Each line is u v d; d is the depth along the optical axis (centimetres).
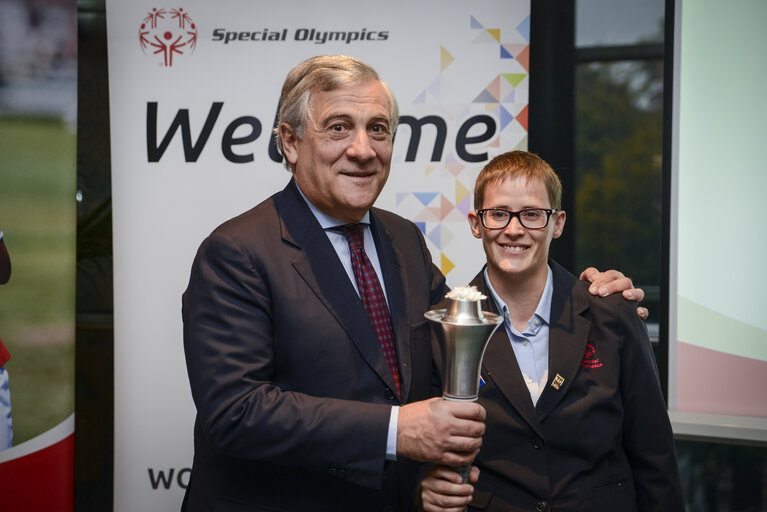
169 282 257
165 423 260
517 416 157
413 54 249
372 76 149
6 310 260
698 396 248
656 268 248
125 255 258
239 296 144
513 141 248
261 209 160
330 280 151
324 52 251
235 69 253
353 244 162
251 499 148
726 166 243
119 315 259
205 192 255
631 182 248
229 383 138
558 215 169
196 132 254
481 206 166
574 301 166
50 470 265
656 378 165
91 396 263
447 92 249
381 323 158
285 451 135
